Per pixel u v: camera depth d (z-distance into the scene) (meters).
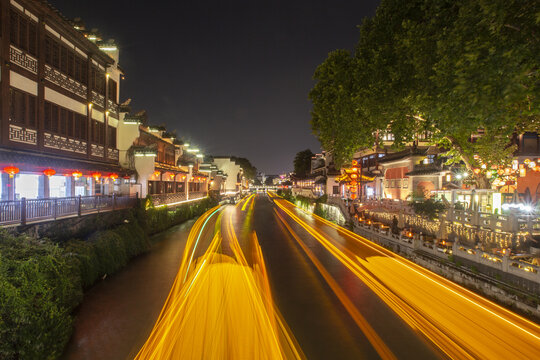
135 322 8.85
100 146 19.34
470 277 12.07
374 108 17.02
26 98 13.19
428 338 7.86
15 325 6.50
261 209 54.78
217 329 8.08
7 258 7.56
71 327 8.00
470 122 10.47
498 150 19.52
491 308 9.95
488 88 8.45
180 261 16.17
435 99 12.19
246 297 10.59
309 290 11.60
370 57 18.16
